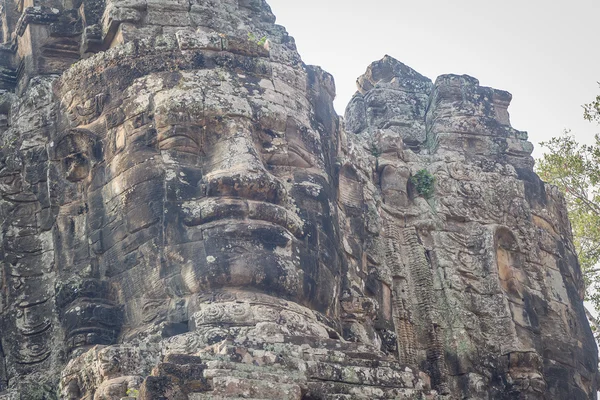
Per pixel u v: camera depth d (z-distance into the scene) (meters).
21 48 27.30
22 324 24.20
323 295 23.75
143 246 23.50
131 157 24.16
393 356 25.70
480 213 28.52
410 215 28.03
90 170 24.72
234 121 24.34
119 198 24.05
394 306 26.80
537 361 26.70
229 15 26.41
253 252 23.06
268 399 20.20
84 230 24.45
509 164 29.47
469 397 26.12
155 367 20.27
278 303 22.88
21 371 23.86
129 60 25.02
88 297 23.59
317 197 24.61
